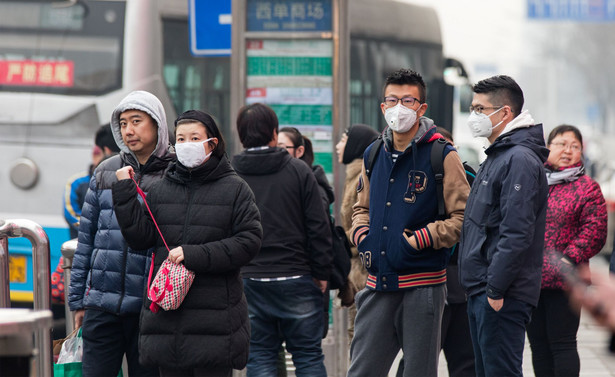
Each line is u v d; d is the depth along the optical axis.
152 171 9.01
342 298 11.28
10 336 6.35
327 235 10.36
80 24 17.05
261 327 10.36
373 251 9.16
